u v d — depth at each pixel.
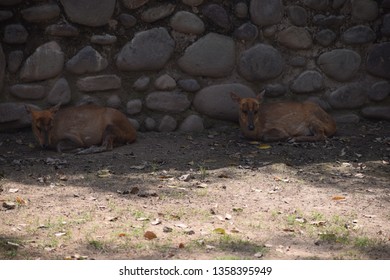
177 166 8.37
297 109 9.98
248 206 6.89
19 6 9.45
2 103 9.47
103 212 6.58
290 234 6.11
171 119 10.08
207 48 10.02
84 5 9.55
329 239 5.98
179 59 10.01
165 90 10.01
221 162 8.60
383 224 6.43
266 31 10.27
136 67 9.82
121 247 5.68
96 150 8.96
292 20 10.30
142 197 7.09
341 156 8.98
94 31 9.73
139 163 8.46
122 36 9.82
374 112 10.66
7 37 9.41
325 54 10.46
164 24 9.94
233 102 10.17
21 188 7.33
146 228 6.15
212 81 10.20
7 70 9.46
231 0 10.16
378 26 10.62
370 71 10.62
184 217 6.50
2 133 9.58
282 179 7.88
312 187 7.61
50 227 6.11
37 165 8.30
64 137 9.16
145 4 9.84
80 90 9.74
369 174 8.20
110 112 9.24
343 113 10.66
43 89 9.59
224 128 10.27
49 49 9.52
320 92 10.58
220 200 7.07
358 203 7.06
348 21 10.54
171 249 5.66
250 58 10.20
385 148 9.37
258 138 9.90
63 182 7.59
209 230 6.15
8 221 6.26
